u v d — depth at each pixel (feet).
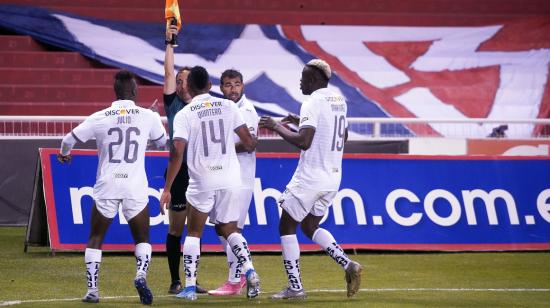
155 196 132.16
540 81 247.70
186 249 92.58
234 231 92.94
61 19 242.17
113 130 89.30
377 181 137.90
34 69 229.66
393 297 96.53
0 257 125.80
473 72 247.09
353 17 262.06
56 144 159.12
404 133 203.62
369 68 244.01
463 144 169.58
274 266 123.13
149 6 258.37
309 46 247.91
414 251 139.23
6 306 88.07
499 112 238.27
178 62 237.86
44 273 112.27
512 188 141.59
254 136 101.24
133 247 129.90
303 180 93.91
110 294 98.12
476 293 100.58
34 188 131.34
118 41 240.53
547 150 171.63
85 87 225.35
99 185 89.35
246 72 235.20
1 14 240.12
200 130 91.09
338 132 95.09
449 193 139.44
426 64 247.29
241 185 96.07
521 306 91.35
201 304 89.61
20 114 217.77
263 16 258.78
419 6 270.05
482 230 139.33
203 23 251.19
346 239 135.13
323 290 102.58
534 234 140.67
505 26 260.21
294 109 227.20
